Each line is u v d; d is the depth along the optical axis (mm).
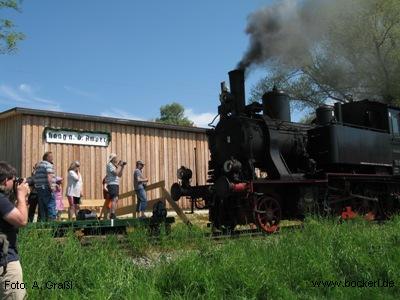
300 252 6895
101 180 15922
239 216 10398
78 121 15555
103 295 4918
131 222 9086
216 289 5449
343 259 6969
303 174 11492
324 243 7445
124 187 16547
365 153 12969
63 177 14992
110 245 7055
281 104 11945
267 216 10391
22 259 5461
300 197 10992
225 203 10703
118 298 5047
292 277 6207
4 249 3932
